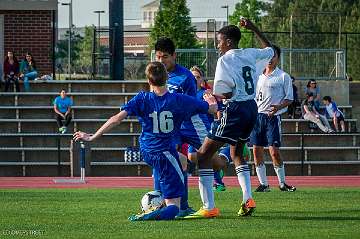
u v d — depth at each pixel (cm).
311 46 8144
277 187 3762
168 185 2289
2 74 6322
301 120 5594
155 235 1995
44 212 2530
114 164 5050
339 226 2177
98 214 2472
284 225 2195
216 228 2130
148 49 8962
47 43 6569
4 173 5066
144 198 2356
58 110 5450
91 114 5628
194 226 2166
